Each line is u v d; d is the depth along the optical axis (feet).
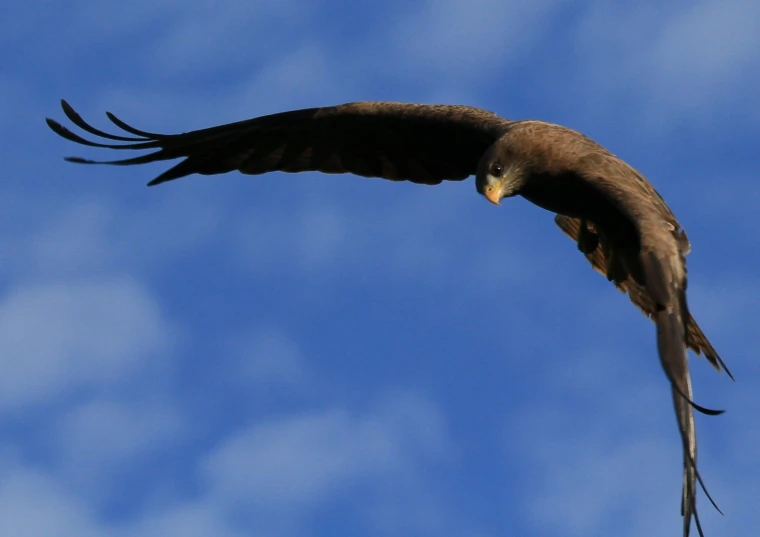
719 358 39.40
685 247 38.06
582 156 42.01
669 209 40.45
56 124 48.73
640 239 37.22
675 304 35.60
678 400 34.17
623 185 40.52
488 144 46.93
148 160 48.88
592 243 44.32
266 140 49.47
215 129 48.93
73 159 48.44
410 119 47.67
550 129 43.62
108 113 48.44
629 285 42.98
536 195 43.29
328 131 48.96
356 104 48.47
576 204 42.32
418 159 48.78
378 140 48.78
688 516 33.40
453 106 47.70
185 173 49.62
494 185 43.24
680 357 34.71
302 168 49.65
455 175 48.70
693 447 33.81
